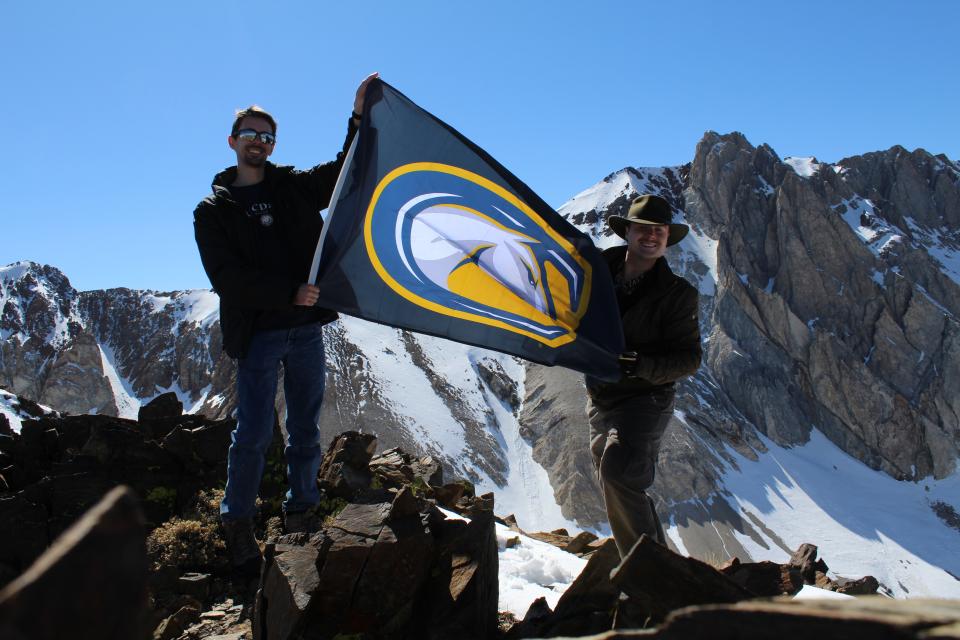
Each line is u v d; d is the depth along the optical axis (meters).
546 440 165.50
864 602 1.49
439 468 10.19
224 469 7.04
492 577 4.44
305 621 3.87
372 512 4.52
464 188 5.13
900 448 159.75
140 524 1.18
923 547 135.00
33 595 0.98
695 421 161.12
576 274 5.11
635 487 4.77
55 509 5.93
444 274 5.03
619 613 3.69
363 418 159.12
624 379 5.07
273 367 5.52
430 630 3.87
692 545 131.38
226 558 5.65
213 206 5.20
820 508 145.88
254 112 5.30
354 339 189.38
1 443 7.52
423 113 5.11
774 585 5.34
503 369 196.12
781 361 178.62
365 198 4.91
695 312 5.04
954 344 168.12
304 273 5.45
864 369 170.00
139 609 1.13
